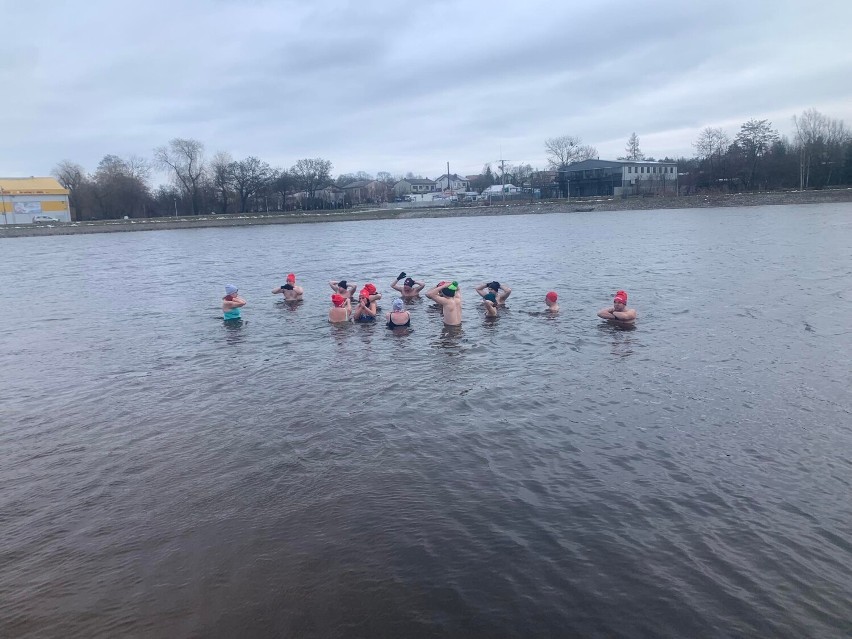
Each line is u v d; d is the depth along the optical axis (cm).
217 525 845
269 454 1052
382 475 968
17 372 1602
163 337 1942
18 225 10088
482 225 8194
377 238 6391
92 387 1455
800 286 2477
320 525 838
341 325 2011
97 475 1000
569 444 1056
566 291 2550
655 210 9531
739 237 4641
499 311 2152
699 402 1230
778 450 1012
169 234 8788
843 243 3972
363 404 1270
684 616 660
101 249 6206
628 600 684
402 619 668
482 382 1391
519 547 778
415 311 2195
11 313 2509
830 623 645
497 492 907
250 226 10438
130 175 13225
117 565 768
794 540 776
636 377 1396
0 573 759
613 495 888
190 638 650
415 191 19938
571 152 17038
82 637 654
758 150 11744
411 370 1494
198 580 736
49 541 821
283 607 689
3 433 1187
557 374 1434
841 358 1492
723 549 762
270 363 1596
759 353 1556
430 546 785
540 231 6391
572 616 665
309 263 4056
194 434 1148
